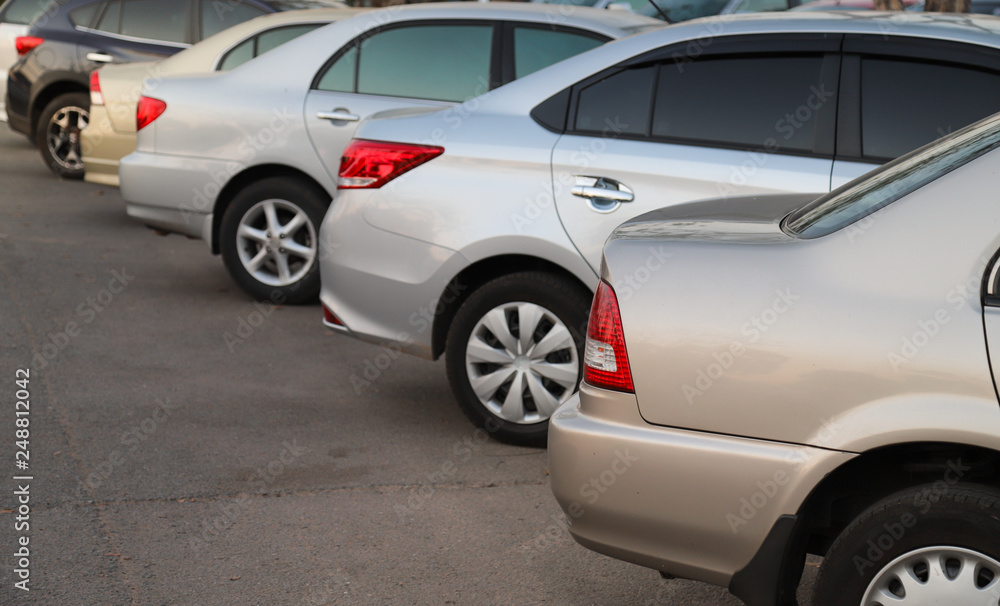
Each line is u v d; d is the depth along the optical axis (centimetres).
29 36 1102
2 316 608
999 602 222
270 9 1037
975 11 1023
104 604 296
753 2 969
